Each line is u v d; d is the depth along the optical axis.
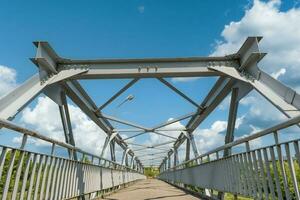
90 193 10.42
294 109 7.47
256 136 5.32
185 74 10.65
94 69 10.54
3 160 3.95
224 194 8.64
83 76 10.53
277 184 4.62
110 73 10.51
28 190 4.87
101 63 10.61
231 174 7.13
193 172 13.75
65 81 10.73
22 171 4.69
